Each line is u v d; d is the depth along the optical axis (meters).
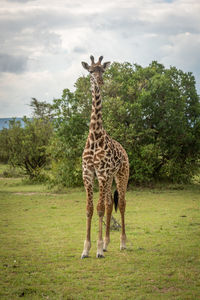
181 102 15.37
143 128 15.91
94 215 9.85
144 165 15.27
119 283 4.63
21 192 15.05
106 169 5.98
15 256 5.81
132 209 10.52
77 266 5.32
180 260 5.54
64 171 15.78
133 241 6.77
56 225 8.35
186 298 4.11
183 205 11.12
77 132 15.74
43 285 4.57
